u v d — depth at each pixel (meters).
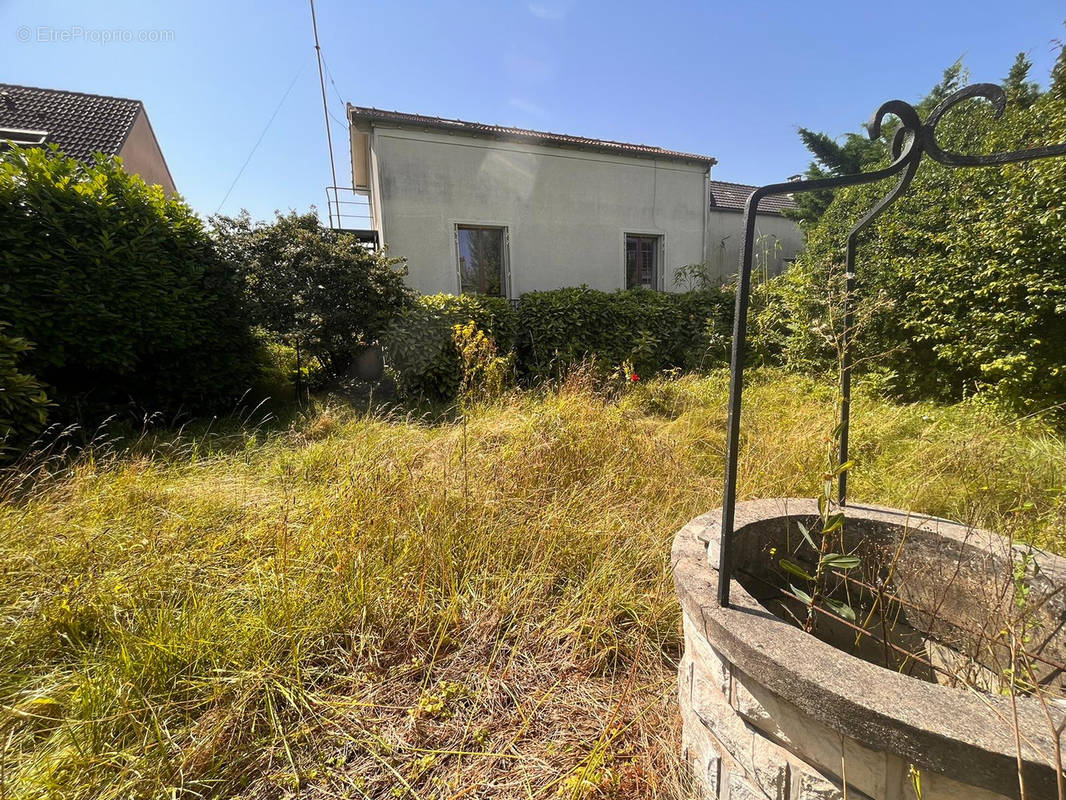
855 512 1.74
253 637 1.80
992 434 3.71
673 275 10.62
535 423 3.67
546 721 1.65
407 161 8.18
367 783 1.43
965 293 4.77
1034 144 4.40
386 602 2.05
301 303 5.80
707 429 4.49
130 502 2.68
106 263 4.39
